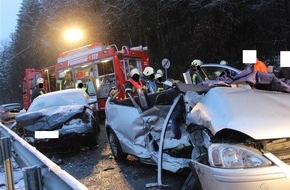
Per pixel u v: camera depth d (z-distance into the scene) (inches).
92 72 664.4
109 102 320.2
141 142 264.7
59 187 116.6
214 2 920.9
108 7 1275.8
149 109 247.4
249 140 157.9
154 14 1152.2
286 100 180.2
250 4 965.2
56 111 362.9
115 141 302.8
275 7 911.7
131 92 317.4
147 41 1222.3
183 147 223.5
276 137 152.8
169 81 198.7
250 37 959.0
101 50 646.5
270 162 148.7
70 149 367.2
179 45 1127.6
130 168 282.5
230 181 147.8
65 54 730.8
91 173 284.2
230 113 168.1
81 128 354.9
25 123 355.6
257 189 145.1
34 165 153.6
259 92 188.1
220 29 935.0
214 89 187.2
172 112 197.6
